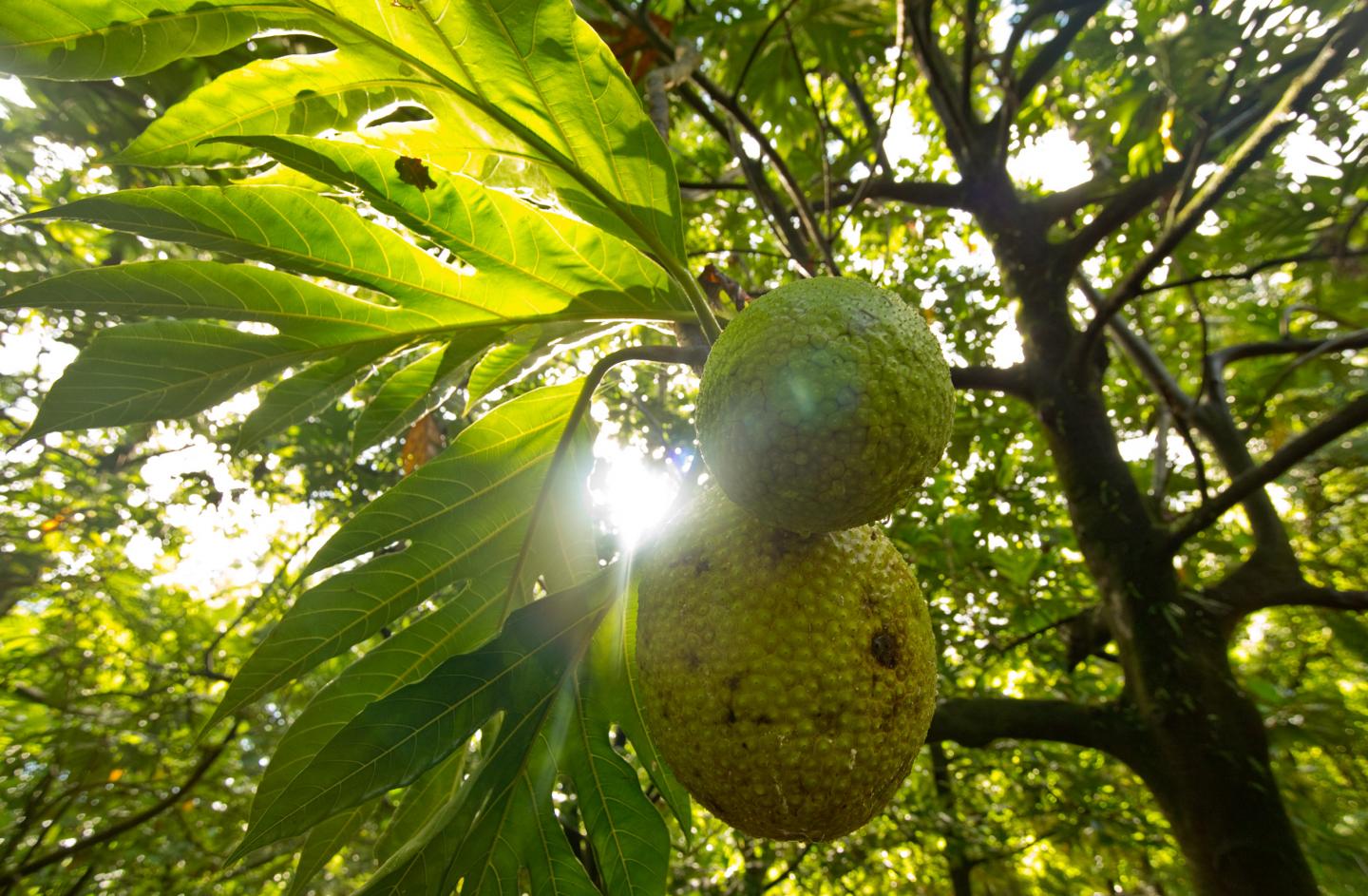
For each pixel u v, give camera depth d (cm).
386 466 524
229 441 476
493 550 188
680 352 163
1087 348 352
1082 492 356
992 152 421
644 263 161
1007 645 484
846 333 107
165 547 587
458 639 188
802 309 111
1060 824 646
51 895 624
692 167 593
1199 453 348
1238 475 394
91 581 634
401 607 180
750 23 403
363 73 141
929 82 454
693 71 275
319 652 173
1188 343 690
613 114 141
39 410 143
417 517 178
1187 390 680
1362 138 321
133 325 144
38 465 537
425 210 147
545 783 173
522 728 163
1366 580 636
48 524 548
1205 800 296
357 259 154
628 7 289
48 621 646
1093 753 664
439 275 160
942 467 550
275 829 140
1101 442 362
